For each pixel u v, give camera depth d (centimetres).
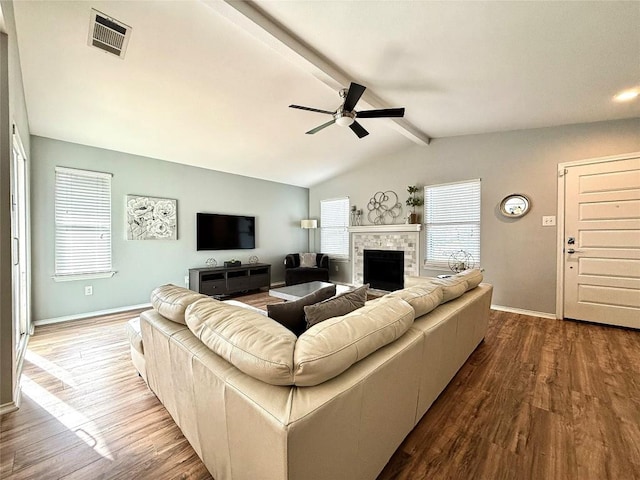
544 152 391
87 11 198
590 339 306
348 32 221
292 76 285
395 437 138
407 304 157
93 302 397
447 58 248
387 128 442
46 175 360
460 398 197
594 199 356
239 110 341
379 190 574
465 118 383
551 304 388
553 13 189
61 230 372
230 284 516
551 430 165
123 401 194
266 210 629
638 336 314
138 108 318
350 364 111
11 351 181
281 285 640
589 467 139
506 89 295
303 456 87
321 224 690
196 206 510
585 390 206
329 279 668
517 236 412
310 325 156
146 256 448
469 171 457
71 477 134
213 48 240
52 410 184
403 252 538
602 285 353
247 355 105
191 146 425
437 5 190
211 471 127
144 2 193
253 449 96
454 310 205
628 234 336
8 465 140
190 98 308
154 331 171
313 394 96
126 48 232
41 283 357
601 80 265
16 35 209
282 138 433
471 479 132
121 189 423
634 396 198
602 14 187
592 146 358
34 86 271
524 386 212
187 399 139
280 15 206
